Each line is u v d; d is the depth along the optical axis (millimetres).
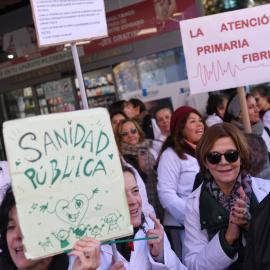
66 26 2580
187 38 3543
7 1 8000
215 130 2678
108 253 2436
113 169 1982
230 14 3516
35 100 8742
